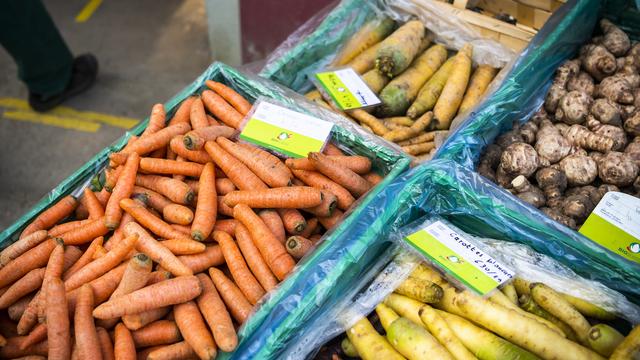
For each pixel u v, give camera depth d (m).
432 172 1.70
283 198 1.65
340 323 1.50
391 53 2.29
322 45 2.46
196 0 5.01
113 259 1.53
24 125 3.83
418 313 1.48
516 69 2.08
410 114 2.23
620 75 2.13
